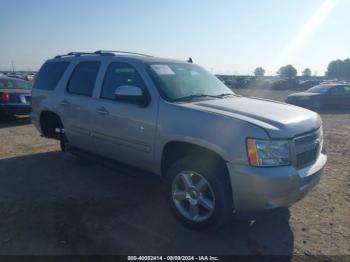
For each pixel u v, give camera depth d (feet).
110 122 14.12
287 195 9.85
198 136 10.71
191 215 11.40
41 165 18.94
